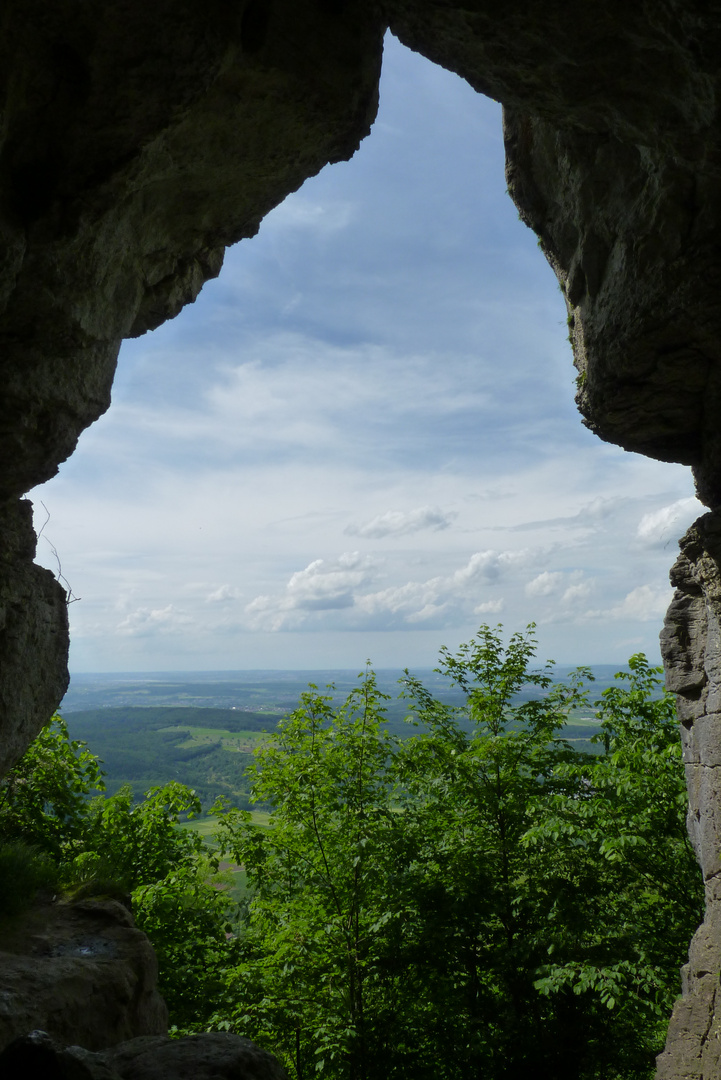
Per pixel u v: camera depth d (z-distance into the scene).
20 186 5.57
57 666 6.99
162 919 11.30
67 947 6.32
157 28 5.27
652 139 6.80
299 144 6.96
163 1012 6.70
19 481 6.39
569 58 6.39
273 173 7.23
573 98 6.91
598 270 8.65
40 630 6.58
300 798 11.59
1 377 5.83
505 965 10.95
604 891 11.17
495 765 11.76
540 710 12.76
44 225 5.62
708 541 8.63
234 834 12.43
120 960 6.27
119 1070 3.93
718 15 5.16
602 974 9.30
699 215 6.88
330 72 6.41
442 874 11.30
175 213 7.18
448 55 7.17
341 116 6.75
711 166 6.54
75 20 5.11
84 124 5.52
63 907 7.13
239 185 7.23
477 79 7.35
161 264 7.62
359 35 6.60
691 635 9.62
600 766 11.57
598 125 7.36
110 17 5.13
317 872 11.58
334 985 10.98
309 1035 10.88
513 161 10.12
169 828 12.84
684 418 8.84
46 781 12.90
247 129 6.58
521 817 11.62
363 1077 10.49
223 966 11.86
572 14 5.98
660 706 12.95
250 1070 3.98
